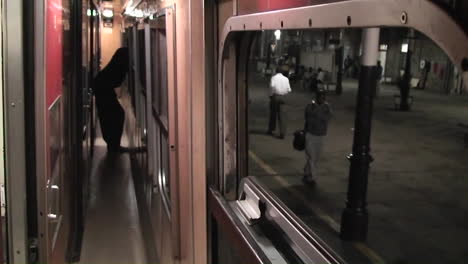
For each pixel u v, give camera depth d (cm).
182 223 303
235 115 228
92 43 744
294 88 540
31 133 175
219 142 231
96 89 800
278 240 175
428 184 354
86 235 473
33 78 173
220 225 226
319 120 471
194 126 246
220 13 218
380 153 383
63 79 264
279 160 497
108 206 559
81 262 415
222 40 212
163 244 372
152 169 450
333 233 334
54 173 216
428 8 78
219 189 238
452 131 313
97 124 995
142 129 551
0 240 162
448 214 329
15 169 174
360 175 322
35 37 171
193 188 250
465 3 72
